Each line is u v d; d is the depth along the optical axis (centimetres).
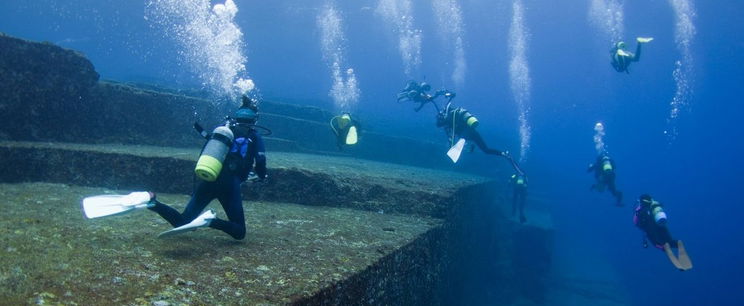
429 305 556
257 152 319
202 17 1274
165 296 211
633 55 684
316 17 3519
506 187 1664
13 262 222
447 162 1388
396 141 1253
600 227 3878
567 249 2036
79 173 488
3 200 366
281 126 1048
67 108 590
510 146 1944
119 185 502
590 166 1074
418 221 550
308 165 675
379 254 362
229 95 1135
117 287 213
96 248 268
